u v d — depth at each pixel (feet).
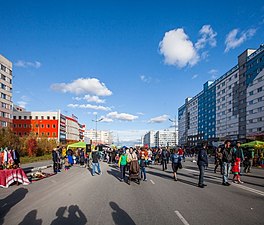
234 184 42.60
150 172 64.85
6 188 38.88
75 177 54.65
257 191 35.22
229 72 266.16
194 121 392.88
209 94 329.11
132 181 46.91
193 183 43.86
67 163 74.74
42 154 157.79
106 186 40.96
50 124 339.16
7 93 246.06
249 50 230.07
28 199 30.40
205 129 341.41
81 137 498.69
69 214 23.50
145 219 21.63
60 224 20.57
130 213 23.65
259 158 95.71
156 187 39.45
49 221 21.38
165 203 27.76
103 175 58.65
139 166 45.50
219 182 44.91
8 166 42.37
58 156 69.36
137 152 53.47
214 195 32.27
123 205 26.94
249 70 223.92
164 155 70.95
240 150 45.65
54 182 46.21
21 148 137.59
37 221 21.42
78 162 104.42
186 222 20.63
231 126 260.01
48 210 24.99
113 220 21.48
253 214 22.99
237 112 246.68
